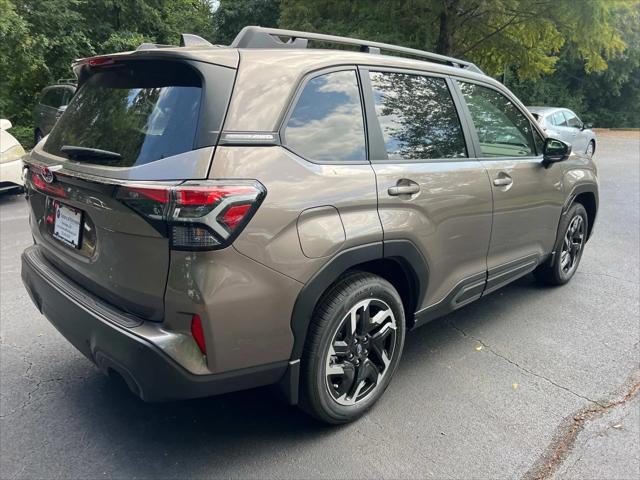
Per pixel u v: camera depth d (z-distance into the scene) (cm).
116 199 219
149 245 218
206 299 213
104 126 262
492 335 399
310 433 281
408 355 368
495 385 329
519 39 1568
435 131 328
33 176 293
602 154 1767
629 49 2984
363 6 1457
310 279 243
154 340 216
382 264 296
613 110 3597
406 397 315
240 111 229
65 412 295
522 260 413
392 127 299
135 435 277
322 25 1476
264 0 2512
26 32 1282
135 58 254
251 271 223
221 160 218
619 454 268
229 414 296
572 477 252
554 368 351
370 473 252
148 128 238
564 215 462
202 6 2503
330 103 268
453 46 1572
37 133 1452
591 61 1609
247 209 218
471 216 340
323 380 264
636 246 641
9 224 710
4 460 255
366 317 280
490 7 1383
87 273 253
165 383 219
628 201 923
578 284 508
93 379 329
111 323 230
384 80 302
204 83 228
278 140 238
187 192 207
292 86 250
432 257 312
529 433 284
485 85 382
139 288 226
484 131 370
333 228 251
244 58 242
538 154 429
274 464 257
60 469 251
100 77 290
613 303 461
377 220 272
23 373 334
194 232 209
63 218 272
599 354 371
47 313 286
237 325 224
